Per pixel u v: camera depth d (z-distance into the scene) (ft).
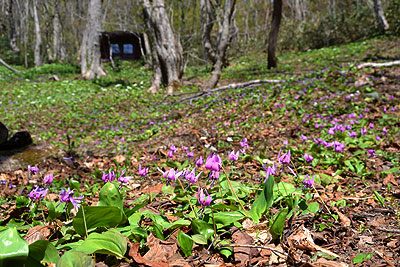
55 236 8.34
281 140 20.59
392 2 82.53
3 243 4.75
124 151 22.70
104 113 42.39
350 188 11.93
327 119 24.66
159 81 56.85
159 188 12.32
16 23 144.56
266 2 139.44
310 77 41.47
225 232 7.57
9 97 55.72
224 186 10.46
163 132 27.66
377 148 17.16
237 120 27.71
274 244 7.49
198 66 99.66
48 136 31.14
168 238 7.68
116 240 6.39
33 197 8.89
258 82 43.11
